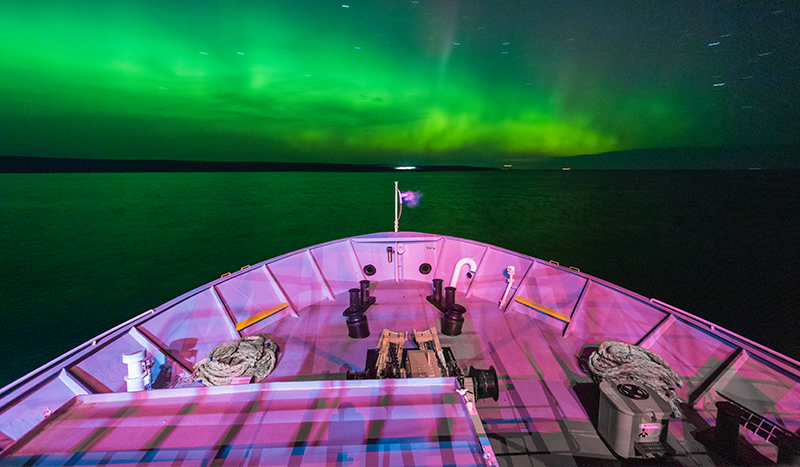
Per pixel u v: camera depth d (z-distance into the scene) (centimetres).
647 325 592
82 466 234
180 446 248
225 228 4300
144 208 5631
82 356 457
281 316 763
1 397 377
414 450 243
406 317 766
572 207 6119
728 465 389
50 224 4388
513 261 873
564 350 632
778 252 3206
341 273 935
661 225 4491
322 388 298
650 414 377
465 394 288
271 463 235
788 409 401
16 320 1997
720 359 484
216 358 519
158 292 2386
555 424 466
